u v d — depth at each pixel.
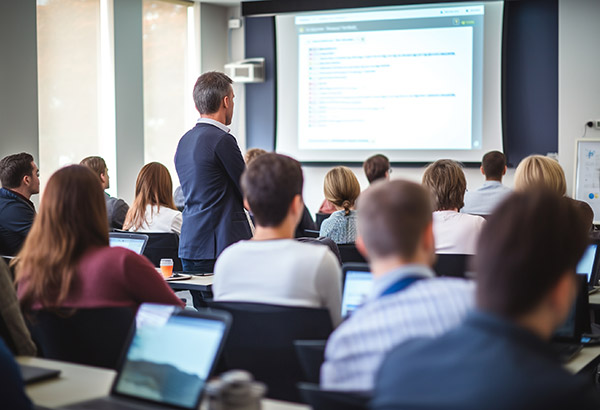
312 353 1.60
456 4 7.53
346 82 8.02
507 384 0.88
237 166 3.78
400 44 7.78
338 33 8.00
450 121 7.66
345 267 2.28
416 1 7.52
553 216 0.96
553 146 7.38
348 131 8.06
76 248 2.18
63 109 7.10
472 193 4.96
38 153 6.66
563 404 0.86
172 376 1.55
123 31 7.48
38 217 2.20
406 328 1.19
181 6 8.18
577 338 2.25
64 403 1.58
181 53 8.22
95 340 2.16
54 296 2.17
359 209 1.36
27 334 2.05
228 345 1.99
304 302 1.98
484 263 0.97
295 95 8.25
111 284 2.16
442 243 3.31
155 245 4.04
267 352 1.94
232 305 1.95
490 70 7.48
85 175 2.22
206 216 3.80
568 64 7.05
